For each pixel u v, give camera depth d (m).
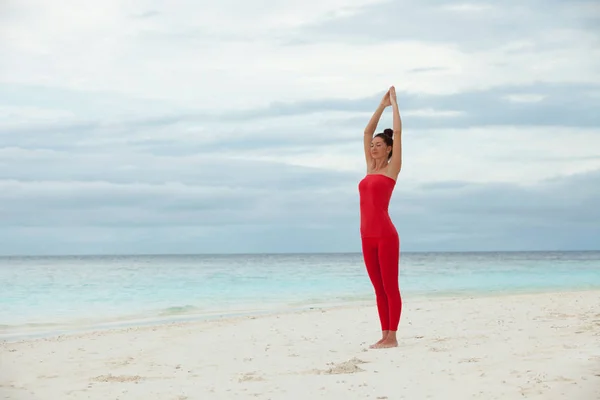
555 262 45.94
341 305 12.29
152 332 7.86
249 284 18.75
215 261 63.41
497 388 3.87
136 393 4.31
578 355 4.75
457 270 29.44
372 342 6.64
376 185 6.18
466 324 7.73
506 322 7.70
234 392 4.23
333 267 35.94
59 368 5.45
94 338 7.38
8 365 5.59
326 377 4.61
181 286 17.91
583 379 3.92
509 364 4.61
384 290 6.27
